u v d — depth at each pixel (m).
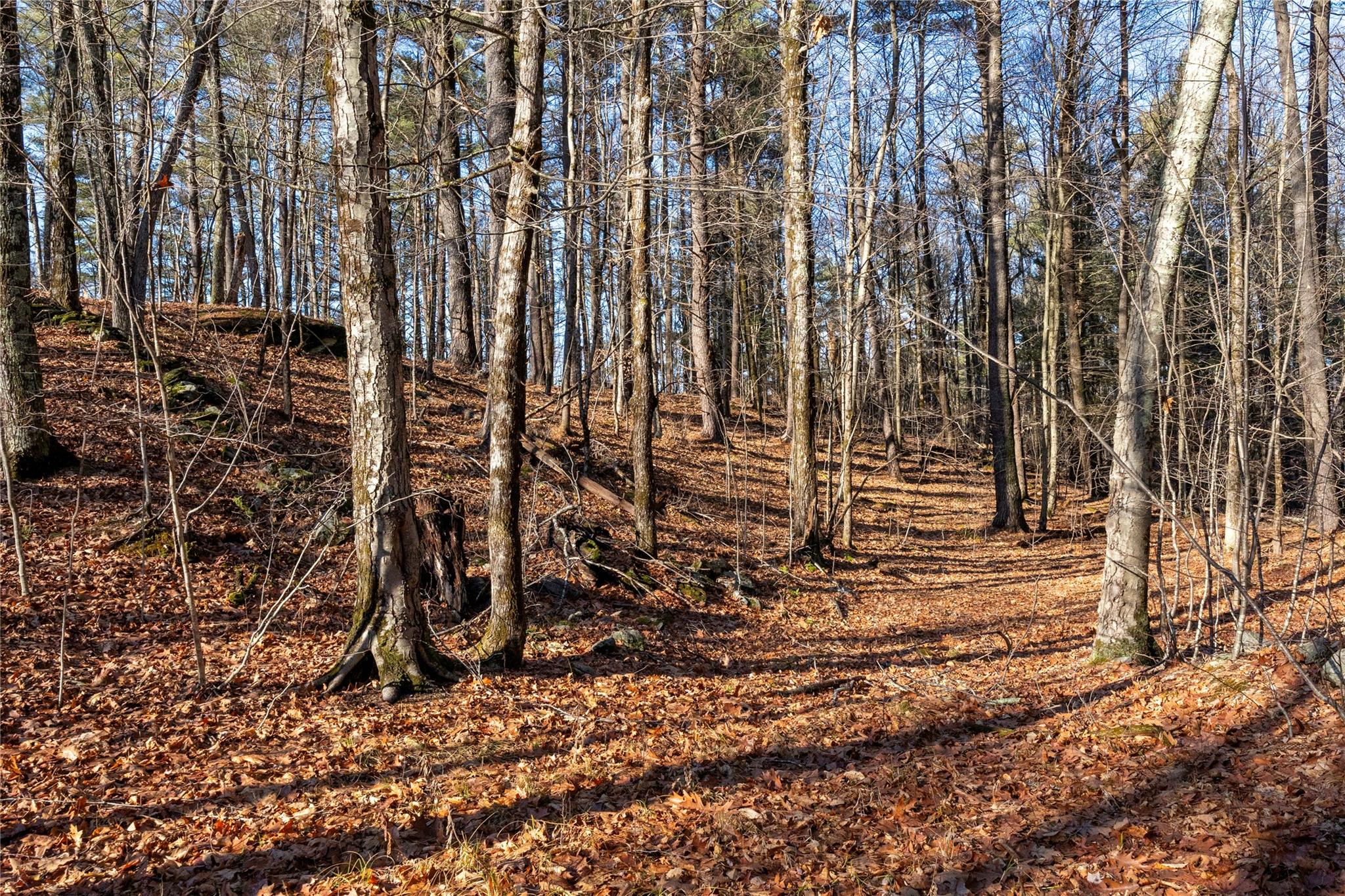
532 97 7.67
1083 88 12.74
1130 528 8.19
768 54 14.39
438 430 16.92
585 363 23.75
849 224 14.81
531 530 12.02
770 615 12.19
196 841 4.87
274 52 12.66
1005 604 13.55
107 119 8.34
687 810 5.23
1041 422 24.88
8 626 7.59
